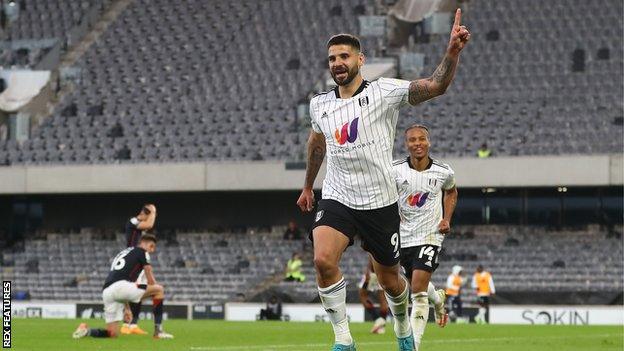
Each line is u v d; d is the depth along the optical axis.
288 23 76.62
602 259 61.78
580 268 61.41
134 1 80.75
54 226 73.62
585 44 70.69
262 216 70.88
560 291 55.62
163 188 66.25
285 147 67.44
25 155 71.06
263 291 60.19
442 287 61.69
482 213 66.81
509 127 66.44
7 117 74.06
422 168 23.34
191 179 65.88
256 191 67.94
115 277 31.16
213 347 27.28
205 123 70.69
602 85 68.31
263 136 68.75
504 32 72.56
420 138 23.25
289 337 33.72
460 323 50.25
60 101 74.44
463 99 69.06
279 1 78.38
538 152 64.31
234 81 73.31
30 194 71.06
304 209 16.91
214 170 65.62
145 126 71.44
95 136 71.50
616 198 65.19
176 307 57.91
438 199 23.44
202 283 64.62
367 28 74.94
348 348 15.47
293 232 67.06
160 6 80.00
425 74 71.00
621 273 60.72
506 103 68.31
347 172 15.54
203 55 75.69
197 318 57.47
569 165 60.50
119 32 78.62
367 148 15.40
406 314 17.05
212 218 71.50
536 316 54.31
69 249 69.69
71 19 80.00
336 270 15.43
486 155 62.62
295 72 72.94
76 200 73.38
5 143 72.31
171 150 69.25
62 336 32.41
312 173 16.66
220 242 67.94
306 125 69.19
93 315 57.38
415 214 23.31
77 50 77.94
